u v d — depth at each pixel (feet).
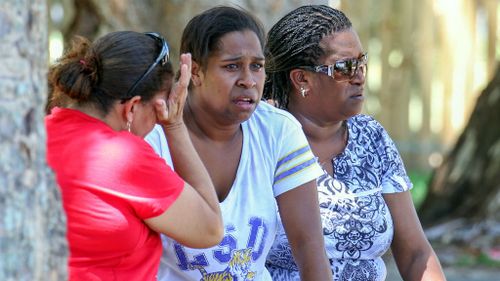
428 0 108.58
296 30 29.01
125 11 52.60
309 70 28.94
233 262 25.71
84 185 21.68
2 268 16.89
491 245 69.72
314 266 26.63
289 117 26.94
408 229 29.94
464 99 109.50
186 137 23.76
